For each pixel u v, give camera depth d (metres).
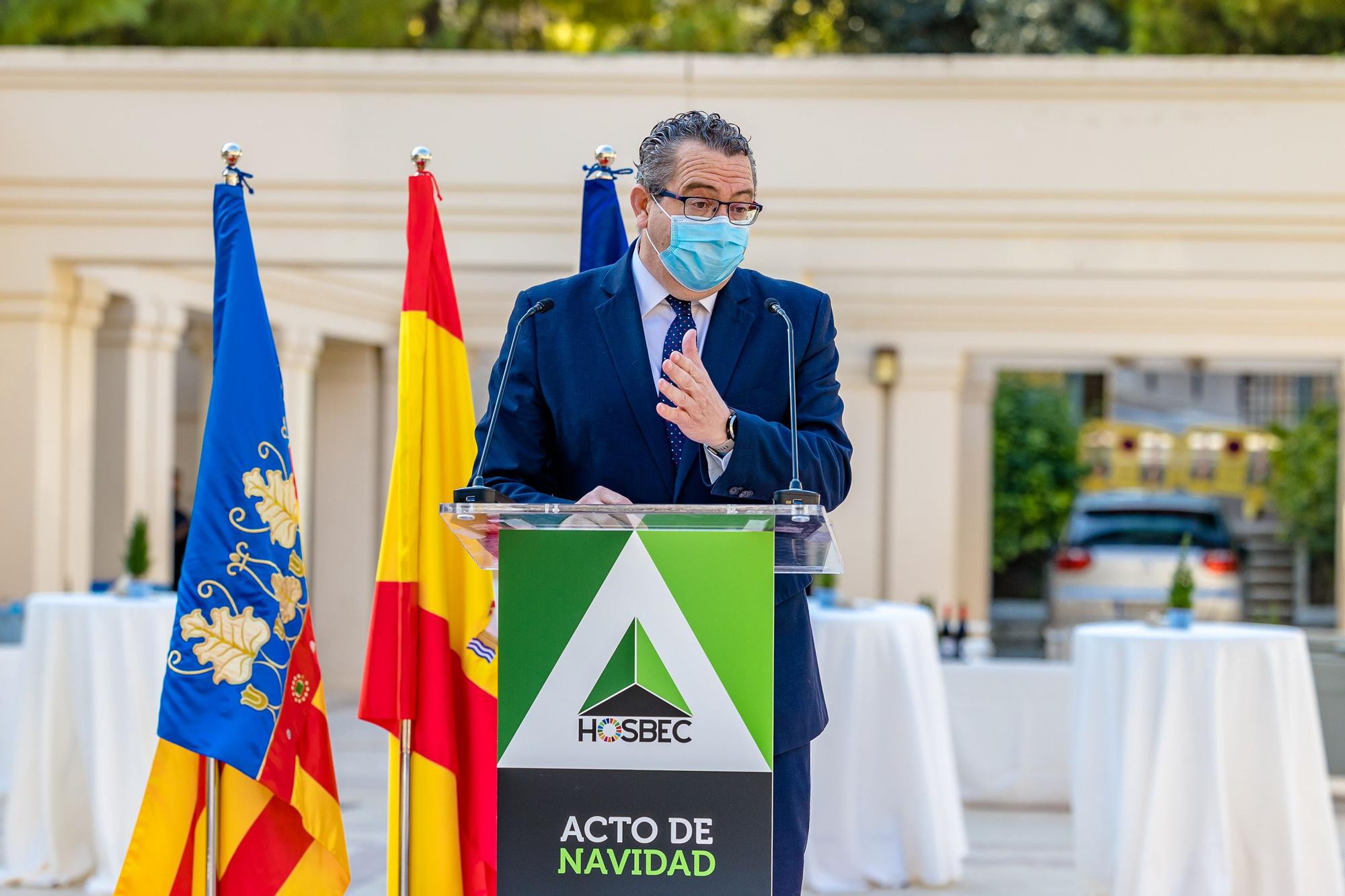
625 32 28.22
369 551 21.75
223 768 6.57
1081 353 21.12
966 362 23.72
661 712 4.49
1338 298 19.64
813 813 11.80
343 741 17.64
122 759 11.21
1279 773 10.19
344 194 15.45
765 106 15.38
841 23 36.84
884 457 21.16
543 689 4.50
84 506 16.69
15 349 15.93
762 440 4.85
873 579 21.11
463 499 4.71
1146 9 23.92
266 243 15.50
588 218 7.38
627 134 15.38
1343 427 21.38
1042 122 15.22
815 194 15.34
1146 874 10.20
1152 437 37.16
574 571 4.50
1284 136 15.00
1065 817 14.31
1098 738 10.69
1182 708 10.27
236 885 6.57
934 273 15.55
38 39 21.28
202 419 21.78
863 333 20.86
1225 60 14.98
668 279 5.43
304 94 15.48
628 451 5.44
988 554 24.06
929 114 15.32
